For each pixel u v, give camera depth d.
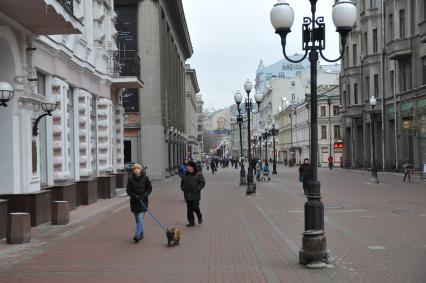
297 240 12.24
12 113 14.70
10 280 8.59
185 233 13.66
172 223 15.79
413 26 43.72
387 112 50.59
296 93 122.62
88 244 12.08
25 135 15.04
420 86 42.03
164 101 47.62
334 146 78.31
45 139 17.66
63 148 18.61
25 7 13.34
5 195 14.43
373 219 15.88
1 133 14.64
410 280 8.12
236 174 58.84
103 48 25.88
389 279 8.21
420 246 11.12
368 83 55.59
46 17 14.35
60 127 18.31
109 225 15.41
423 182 34.44
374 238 12.27
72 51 19.70
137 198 12.43
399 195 24.66
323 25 9.96
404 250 10.68
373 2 54.06
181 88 72.69
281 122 119.25
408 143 45.78
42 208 15.41
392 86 49.91
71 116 21.03
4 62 14.66
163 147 44.66
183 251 11.05
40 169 17.16
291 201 22.98
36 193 14.95
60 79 18.77
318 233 9.27
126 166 34.50
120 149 30.12
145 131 42.84
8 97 12.77
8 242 12.15
